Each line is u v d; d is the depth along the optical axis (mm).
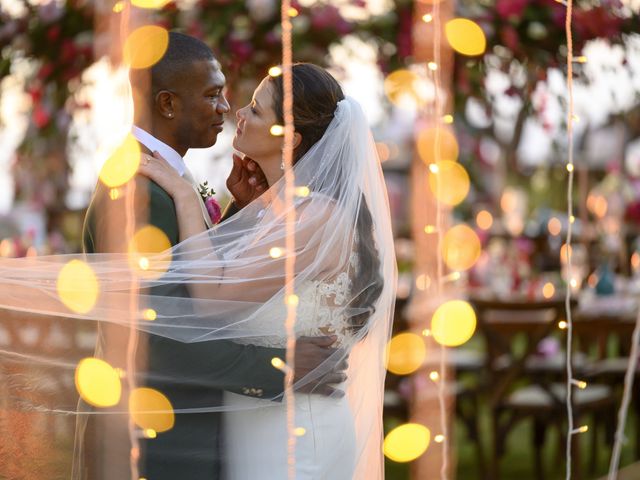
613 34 7375
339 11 7402
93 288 4434
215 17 7387
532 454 10812
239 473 4645
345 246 4691
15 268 4445
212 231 4672
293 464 4242
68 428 4512
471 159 10602
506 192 16828
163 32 5016
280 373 4547
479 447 9164
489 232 14273
